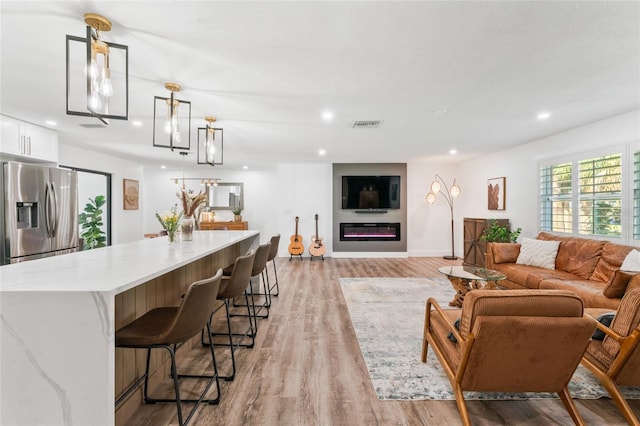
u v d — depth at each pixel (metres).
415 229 7.64
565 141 4.27
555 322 1.48
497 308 1.53
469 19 1.68
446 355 1.93
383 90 2.71
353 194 7.45
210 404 1.90
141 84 2.54
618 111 3.36
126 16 1.62
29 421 1.26
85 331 1.24
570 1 1.54
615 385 1.73
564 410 1.86
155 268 1.63
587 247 3.55
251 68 2.26
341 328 3.11
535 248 4.13
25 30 1.76
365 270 5.96
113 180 6.44
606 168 3.65
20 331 1.24
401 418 1.79
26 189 3.51
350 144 5.11
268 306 3.54
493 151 5.80
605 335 1.86
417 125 3.90
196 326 1.59
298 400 1.95
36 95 2.82
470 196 6.96
